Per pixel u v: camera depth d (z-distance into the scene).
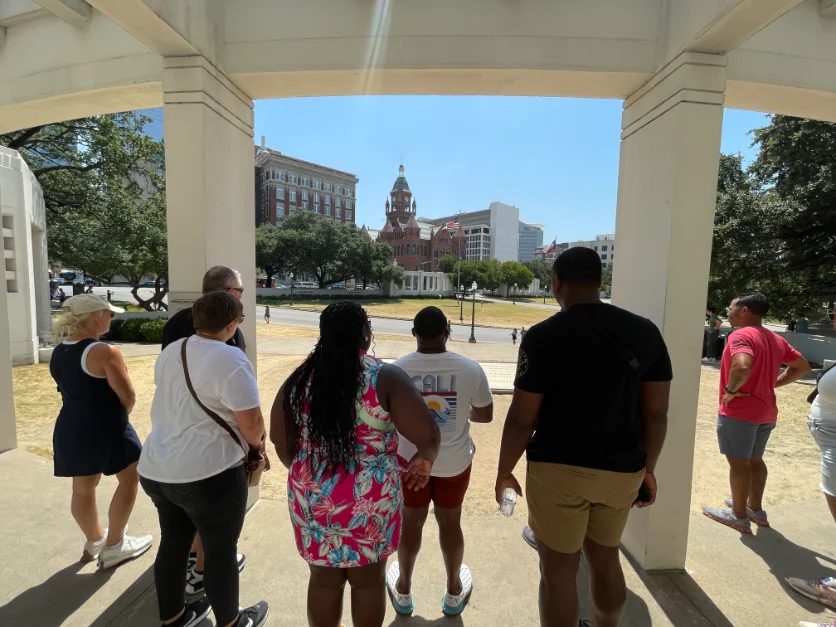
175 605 2.10
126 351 13.13
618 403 1.77
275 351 14.49
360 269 61.06
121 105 3.73
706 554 3.02
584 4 2.86
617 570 1.92
